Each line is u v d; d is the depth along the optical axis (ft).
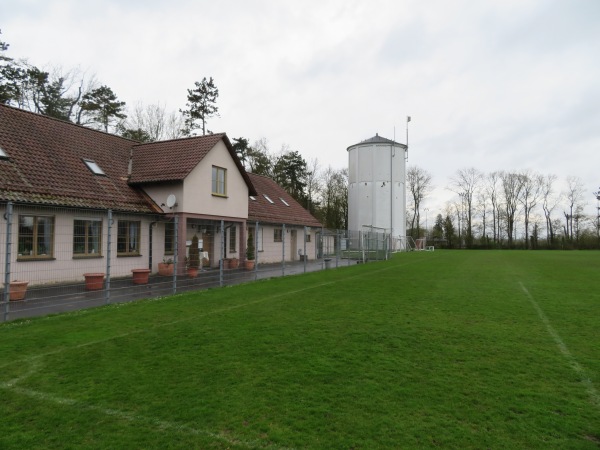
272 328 26.84
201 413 14.33
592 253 165.58
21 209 44.16
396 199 175.32
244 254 76.18
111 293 42.91
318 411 14.49
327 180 217.77
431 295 42.19
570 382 17.52
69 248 49.52
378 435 12.89
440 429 13.28
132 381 17.30
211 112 141.90
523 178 250.16
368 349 22.08
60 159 55.26
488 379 17.75
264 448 12.16
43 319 29.40
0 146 48.52
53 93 111.86
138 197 61.05
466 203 266.36
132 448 12.17
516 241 247.70
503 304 36.73
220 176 71.15
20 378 17.65
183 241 61.21
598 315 31.89
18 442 12.43
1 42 96.53
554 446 12.35
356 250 107.34
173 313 31.91
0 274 42.06
